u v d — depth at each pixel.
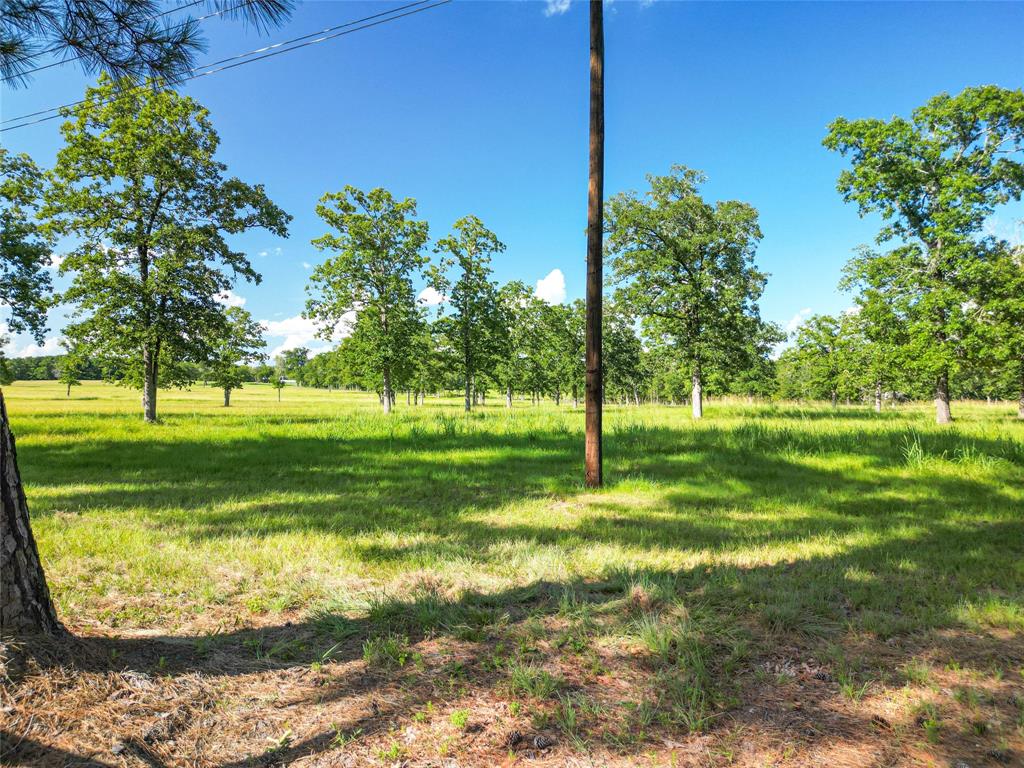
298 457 12.82
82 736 2.22
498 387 51.75
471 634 3.48
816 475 10.23
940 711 2.66
